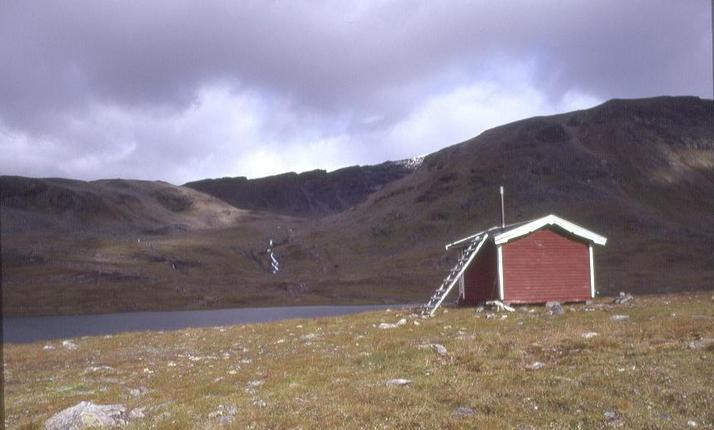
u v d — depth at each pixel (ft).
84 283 493.36
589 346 53.36
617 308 87.81
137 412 41.88
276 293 442.09
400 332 76.79
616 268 398.83
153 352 80.64
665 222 552.00
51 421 40.68
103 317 303.27
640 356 48.11
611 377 42.37
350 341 72.59
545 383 42.34
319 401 41.45
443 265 496.23
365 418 36.81
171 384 53.31
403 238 619.26
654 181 654.12
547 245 112.37
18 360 79.41
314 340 77.00
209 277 545.03
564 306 101.86
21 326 223.71
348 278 491.72
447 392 41.60
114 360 74.49
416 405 38.91
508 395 40.34
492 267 113.29
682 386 39.22
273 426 36.42
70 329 203.31
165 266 594.24
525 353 53.78
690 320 64.90
